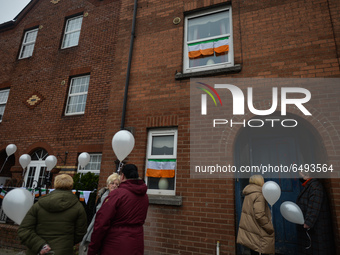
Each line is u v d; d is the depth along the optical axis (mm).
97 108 7277
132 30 5945
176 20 5617
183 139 4629
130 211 2510
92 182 5828
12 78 9445
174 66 5242
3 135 8539
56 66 8672
